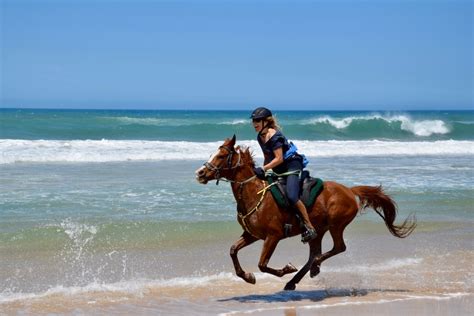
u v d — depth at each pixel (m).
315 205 9.13
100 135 40.69
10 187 17.66
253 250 12.06
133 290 9.30
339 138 45.16
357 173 22.30
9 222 13.16
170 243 12.16
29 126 42.88
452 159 29.31
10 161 24.30
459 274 10.66
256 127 8.85
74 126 43.91
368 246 12.70
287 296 9.20
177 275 10.20
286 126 46.25
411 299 9.03
